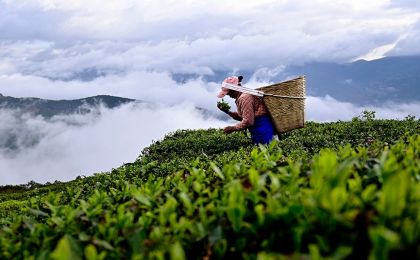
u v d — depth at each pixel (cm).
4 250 335
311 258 195
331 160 287
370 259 175
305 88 1243
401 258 180
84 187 1001
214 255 258
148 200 368
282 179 334
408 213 208
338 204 218
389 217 199
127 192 452
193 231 278
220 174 403
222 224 277
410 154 373
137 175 994
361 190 274
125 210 371
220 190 360
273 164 437
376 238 175
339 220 211
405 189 202
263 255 195
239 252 254
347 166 276
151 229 311
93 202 425
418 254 178
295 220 241
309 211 234
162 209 319
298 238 221
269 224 249
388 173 290
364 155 398
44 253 279
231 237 269
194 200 367
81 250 289
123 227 314
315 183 275
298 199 267
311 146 1349
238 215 255
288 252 235
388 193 201
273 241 240
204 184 405
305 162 416
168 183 467
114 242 302
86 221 368
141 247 274
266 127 1242
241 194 270
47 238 331
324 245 211
